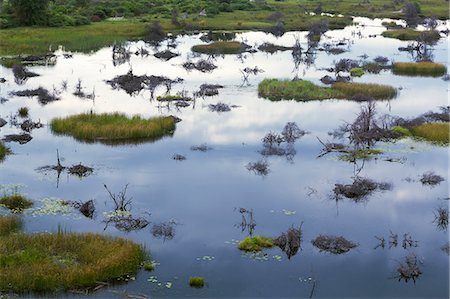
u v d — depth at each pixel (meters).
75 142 46.47
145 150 44.75
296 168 40.91
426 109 58.09
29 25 111.88
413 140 47.62
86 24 118.31
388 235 30.53
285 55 94.31
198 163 41.75
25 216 31.84
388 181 38.53
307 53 94.06
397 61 85.94
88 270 24.86
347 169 40.81
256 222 31.83
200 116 55.25
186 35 115.06
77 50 95.25
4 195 34.69
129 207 33.53
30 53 90.06
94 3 138.00
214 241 29.44
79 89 64.06
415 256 27.33
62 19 115.50
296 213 33.22
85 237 28.11
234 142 47.16
